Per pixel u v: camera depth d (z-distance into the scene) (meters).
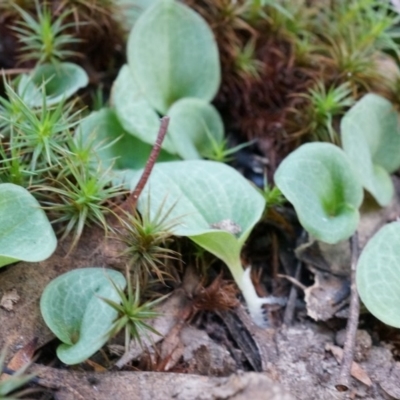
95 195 0.18
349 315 0.18
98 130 0.20
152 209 0.18
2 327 0.17
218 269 0.19
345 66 0.22
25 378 0.15
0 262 0.16
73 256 0.18
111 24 0.22
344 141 0.20
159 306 0.18
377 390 0.17
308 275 0.20
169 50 0.22
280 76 0.23
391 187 0.21
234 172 0.19
